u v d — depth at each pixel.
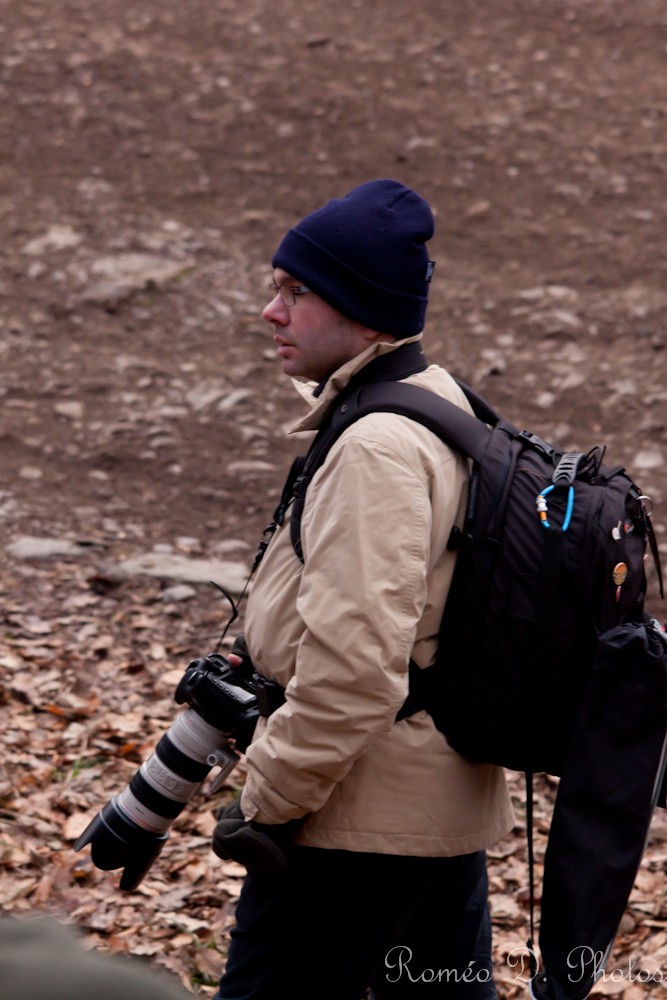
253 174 14.26
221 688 3.24
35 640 7.13
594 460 3.13
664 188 14.18
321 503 2.85
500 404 10.66
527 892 5.35
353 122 15.17
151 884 5.27
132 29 16.84
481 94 15.86
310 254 3.05
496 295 12.41
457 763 3.03
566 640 2.90
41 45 16.36
